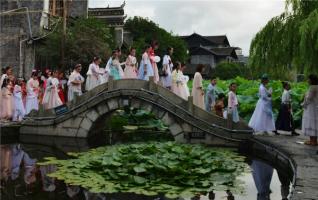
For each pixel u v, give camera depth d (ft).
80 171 30.04
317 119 36.60
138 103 48.57
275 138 42.34
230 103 47.52
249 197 24.79
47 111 52.95
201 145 43.96
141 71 52.03
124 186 25.95
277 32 37.14
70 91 53.83
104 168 29.96
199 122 46.39
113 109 49.73
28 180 28.55
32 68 78.64
